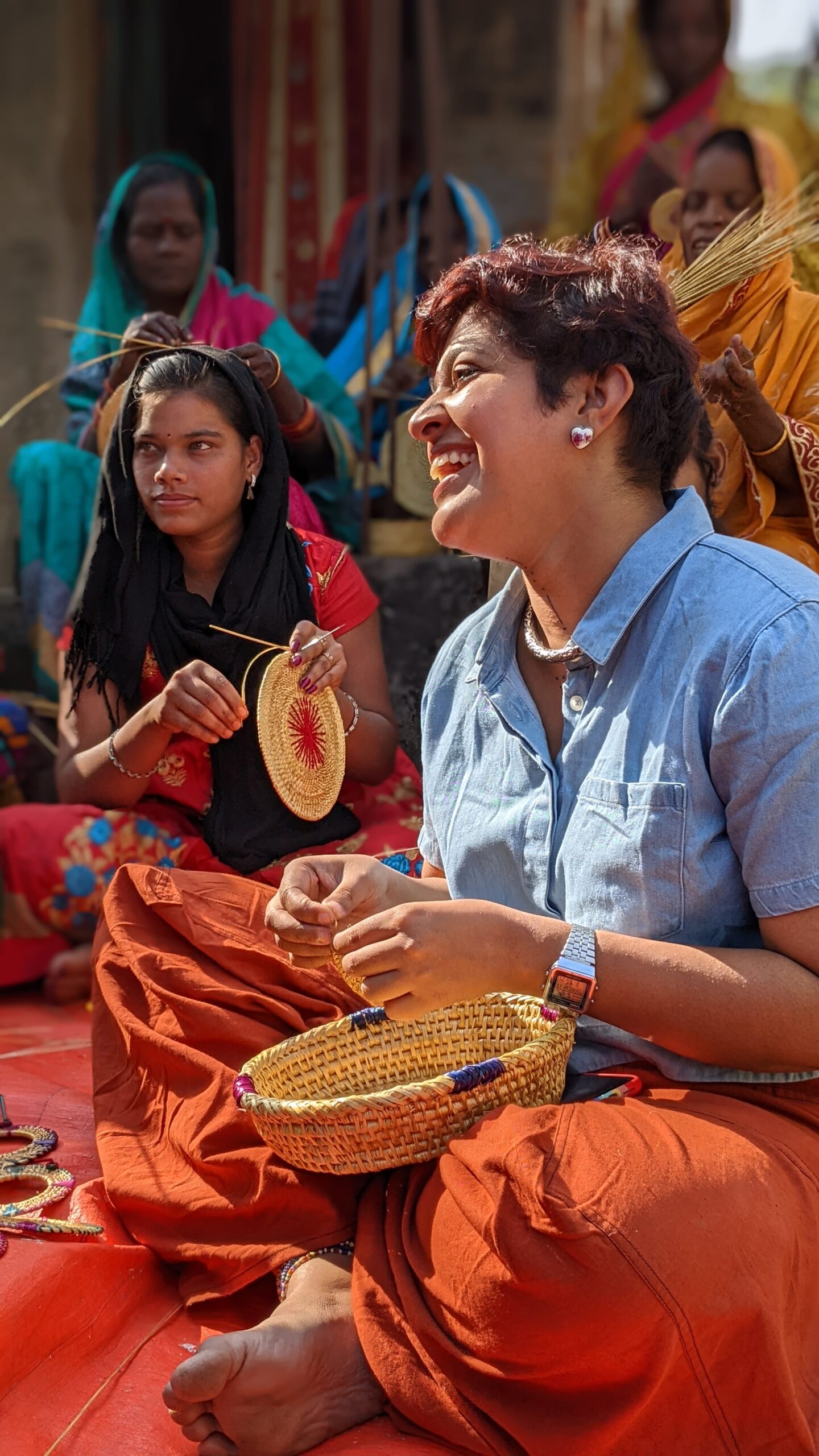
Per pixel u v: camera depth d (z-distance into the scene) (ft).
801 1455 4.69
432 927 5.19
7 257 17.26
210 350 8.98
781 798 5.16
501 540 5.71
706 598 5.44
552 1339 4.56
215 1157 5.82
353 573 9.70
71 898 9.80
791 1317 4.83
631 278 5.58
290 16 17.53
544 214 24.30
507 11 24.02
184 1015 6.39
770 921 5.25
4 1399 4.93
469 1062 6.15
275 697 8.63
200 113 17.63
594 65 24.17
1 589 15.39
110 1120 6.57
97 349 14.17
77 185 17.37
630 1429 4.65
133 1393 5.15
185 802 9.41
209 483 8.75
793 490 9.62
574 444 5.50
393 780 10.20
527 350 5.44
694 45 19.17
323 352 16.69
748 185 12.41
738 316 9.99
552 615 5.94
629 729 5.51
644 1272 4.45
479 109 24.58
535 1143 4.78
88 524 13.17
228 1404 4.71
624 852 5.47
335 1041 6.00
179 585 9.23
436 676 6.58
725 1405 4.64
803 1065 5.27
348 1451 4.85
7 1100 7.89
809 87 21.57
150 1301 5.80
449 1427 4.84
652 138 19.48
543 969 5.30
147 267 14.24
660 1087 5.58
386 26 15.05
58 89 17.19
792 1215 4.84
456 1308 4.77
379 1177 5.61
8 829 9.86
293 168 17.79
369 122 14.96
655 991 5.21
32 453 13.33
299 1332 4.87
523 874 5.92
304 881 5.85
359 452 13.84
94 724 9.43
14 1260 5.31
